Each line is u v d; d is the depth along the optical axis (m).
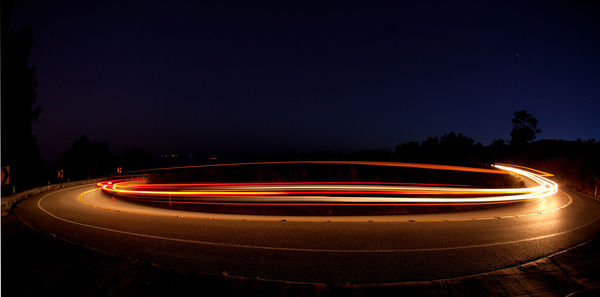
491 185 23.61
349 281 5.21
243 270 5.76
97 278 4.90
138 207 15.88
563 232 8.96
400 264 6.11
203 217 11.94
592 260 6.20
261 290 4.62
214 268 5.86
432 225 9.98
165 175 40.00
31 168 28.30
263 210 14.23
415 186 21.31
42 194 24.17
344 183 23.20
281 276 5.45
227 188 22.41
